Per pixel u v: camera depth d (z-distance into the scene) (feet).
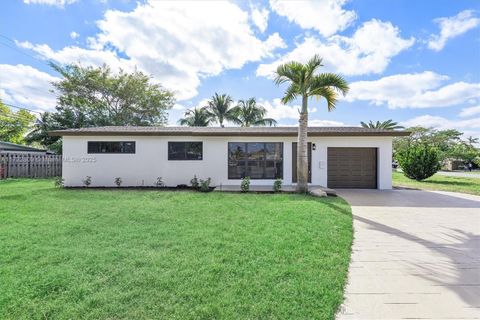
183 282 9.84
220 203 24.68
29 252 12.60
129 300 8.71
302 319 7.89
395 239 15.71
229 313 8.06
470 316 8.25
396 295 9.46
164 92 94.38
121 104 88.63
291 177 38.63
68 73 80.02
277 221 18.43
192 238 14.69
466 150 123.95
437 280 10.60
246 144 39.01
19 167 49.83
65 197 27.73
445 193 34.65
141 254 12.40
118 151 38.45
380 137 38.42
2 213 20.35
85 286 9.49
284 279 10.22
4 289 9.27
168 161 38.55
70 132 36.68
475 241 15.35
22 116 80.94
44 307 8.33
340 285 9.91
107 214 20.13
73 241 14.20
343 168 39.37
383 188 38.24
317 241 14.44
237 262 11.62
